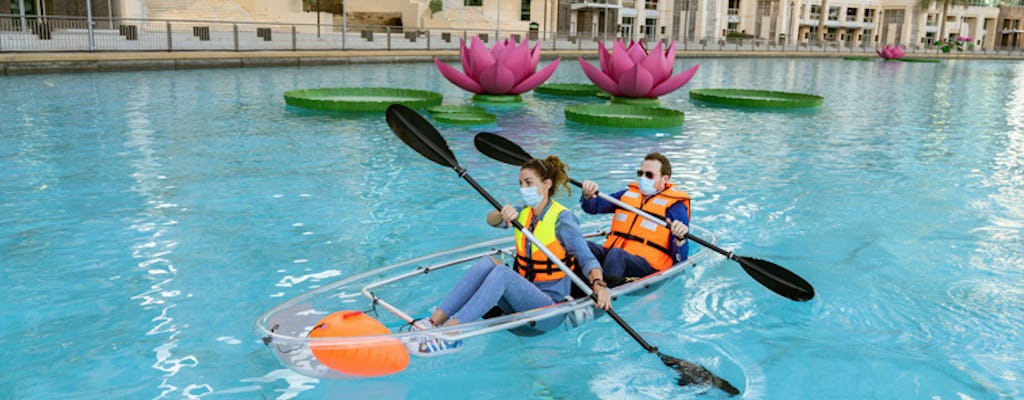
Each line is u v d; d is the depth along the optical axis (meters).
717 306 3.90
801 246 5.02
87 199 5.86
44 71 15.87
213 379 3.08
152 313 3.74
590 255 3.39
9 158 7.32
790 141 9.50
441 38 34.03
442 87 16.72
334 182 6.56
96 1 24.08
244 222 5.31
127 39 20.00
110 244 4.78
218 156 7.64
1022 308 4.00
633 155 8.27
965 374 3.26
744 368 3.27
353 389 2.99
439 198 6.07
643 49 13.77
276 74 18.75
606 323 3.58
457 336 3.08
